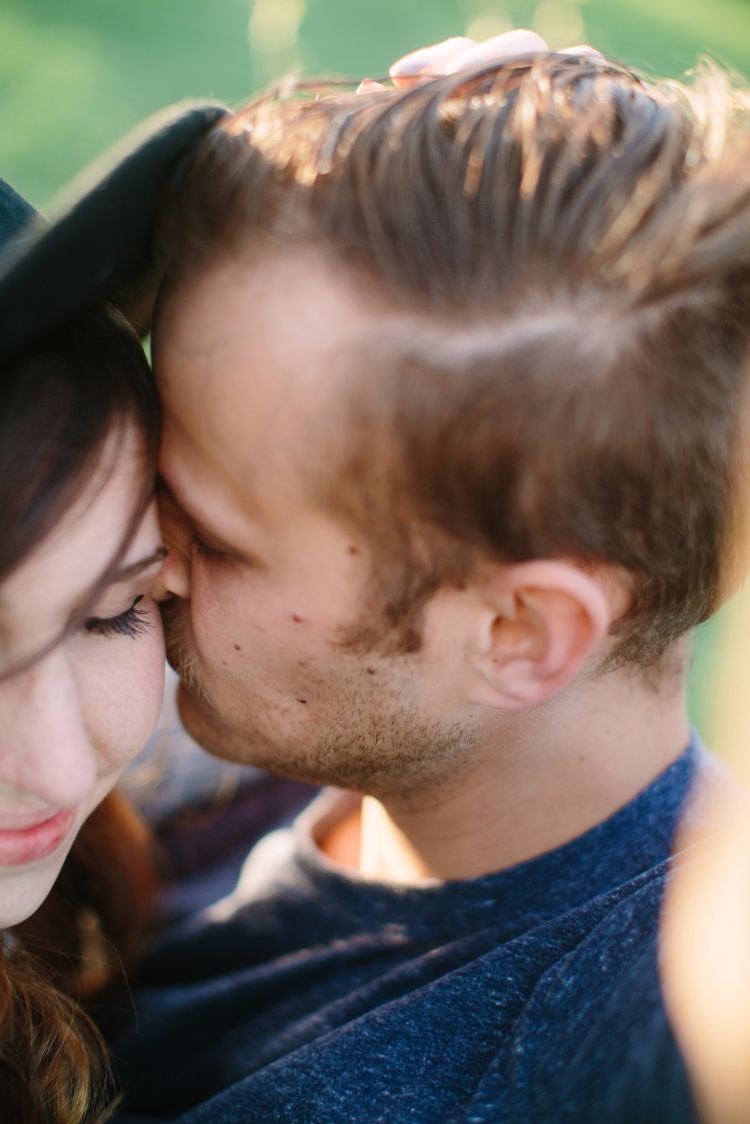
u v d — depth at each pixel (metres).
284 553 1.16
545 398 1.07
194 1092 1.56
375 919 1.51
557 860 1.38
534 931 1.30
